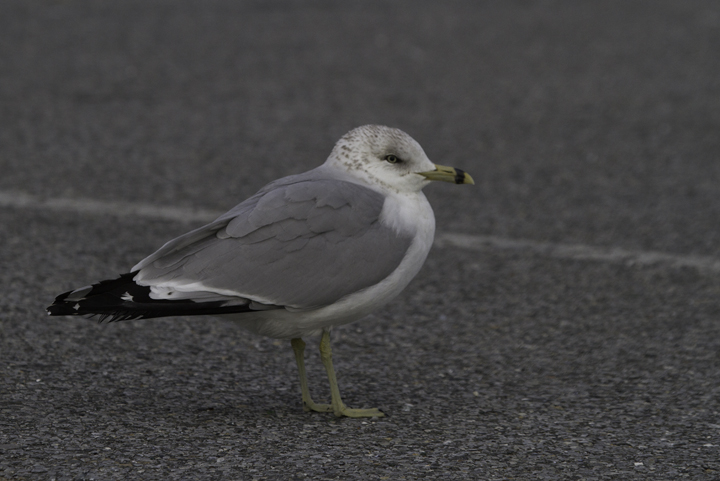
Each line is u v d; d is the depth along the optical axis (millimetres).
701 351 9586
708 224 14008
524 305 10945
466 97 21469
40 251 11945
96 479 6480
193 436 7309
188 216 13633
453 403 8258
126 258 11891
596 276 11953
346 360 9289
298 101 20641
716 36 28375
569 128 19359
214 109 19844
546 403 8258
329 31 27578
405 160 8148
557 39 27750
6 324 9523
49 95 20172
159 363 8891
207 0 31516
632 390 8586
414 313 10633
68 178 15234
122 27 26906
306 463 6871
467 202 15055
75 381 8312
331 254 7562
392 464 6906
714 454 7168
